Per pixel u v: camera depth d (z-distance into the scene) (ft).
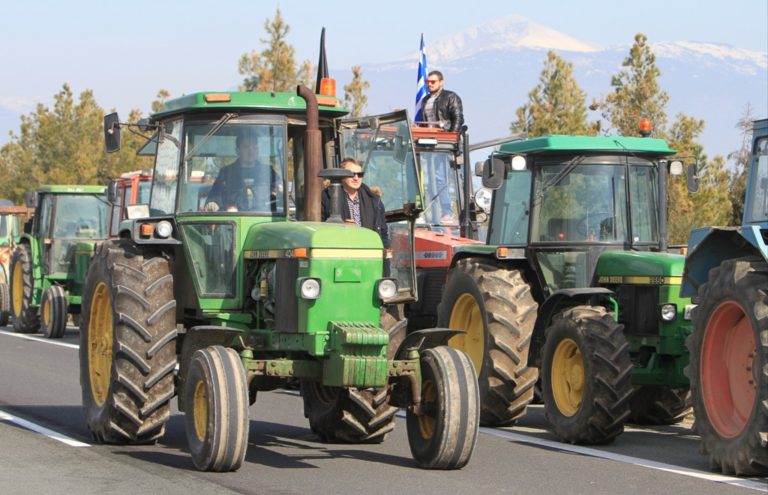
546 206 84.17
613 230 83.05
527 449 68.90
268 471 59.57
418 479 57.88
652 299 77.51
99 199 155.43
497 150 89.15
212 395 57.93
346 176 64.54
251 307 65.72
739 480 58.85
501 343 79.66
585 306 74.54
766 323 58.95
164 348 66.08
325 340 60.39
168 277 67.26
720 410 63.26
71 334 155.43
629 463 63.87
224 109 67.00
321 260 60.59
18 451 64.28
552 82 211.61
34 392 91.09
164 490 54.08
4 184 353.72
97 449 65.67
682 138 189.98
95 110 347.97
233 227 66.03
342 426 68.80
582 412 70.79
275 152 67.31
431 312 102.17
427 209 109.40
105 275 68.13
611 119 196.13
